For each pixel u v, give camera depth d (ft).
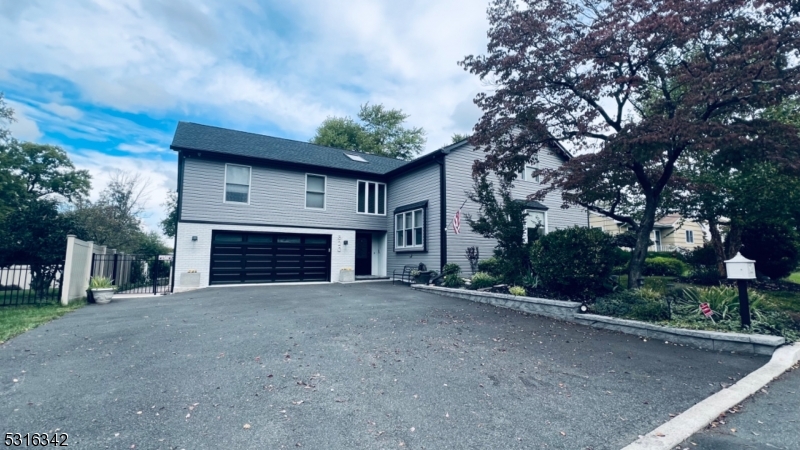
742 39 22.72
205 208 44.52
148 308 28.55
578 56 26.21
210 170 45.29
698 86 22.33
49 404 11.42
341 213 53.47
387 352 17.07
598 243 27.73
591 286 27.78
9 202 67.21
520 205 35.06
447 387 13.15
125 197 93.35
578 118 28.86
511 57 28.02
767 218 30.17
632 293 25.50
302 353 16.72
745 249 36.58
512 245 34.53
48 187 83.97
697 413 11.16
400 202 54.08
